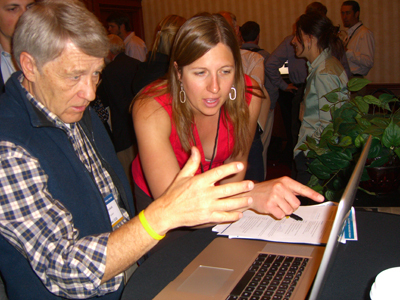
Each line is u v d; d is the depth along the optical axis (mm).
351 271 878
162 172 1255
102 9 6012
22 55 850
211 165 1477
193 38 1089
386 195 1489
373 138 1418
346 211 705
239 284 833
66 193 942
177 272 924
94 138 1211
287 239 1027
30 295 925
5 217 761
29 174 796
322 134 1694
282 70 4746
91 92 906
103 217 1032
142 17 6652
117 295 1072
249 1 6086
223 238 1086
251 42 4121
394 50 5457
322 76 2189
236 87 1329
